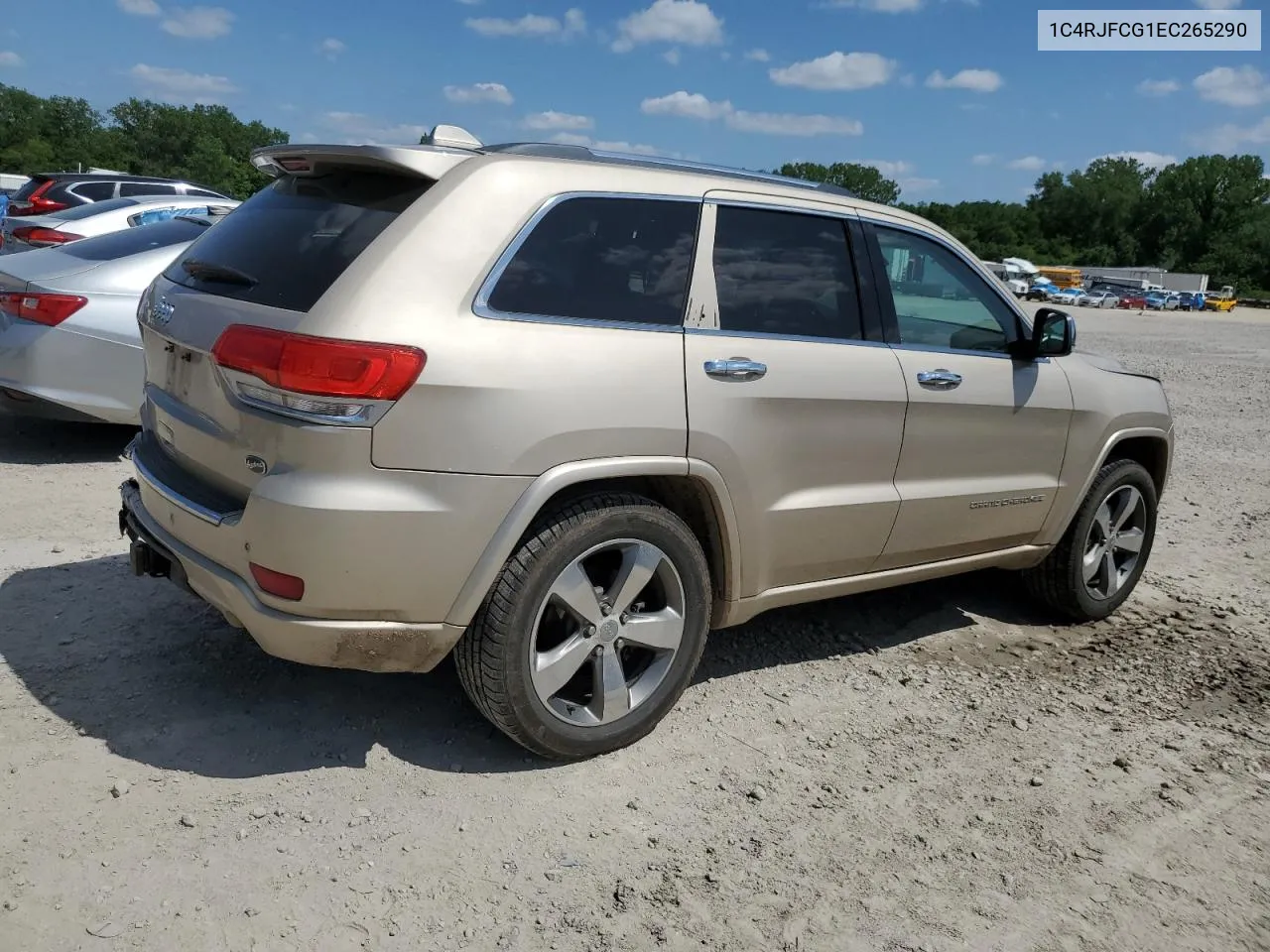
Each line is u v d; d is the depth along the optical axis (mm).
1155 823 3355
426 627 3018
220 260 3326
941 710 4051
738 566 3637
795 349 3650
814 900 2820
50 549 4867
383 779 3199
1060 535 4832
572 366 3086
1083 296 80750
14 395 6262
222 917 2549
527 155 3287
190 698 3570
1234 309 90625
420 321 2875
